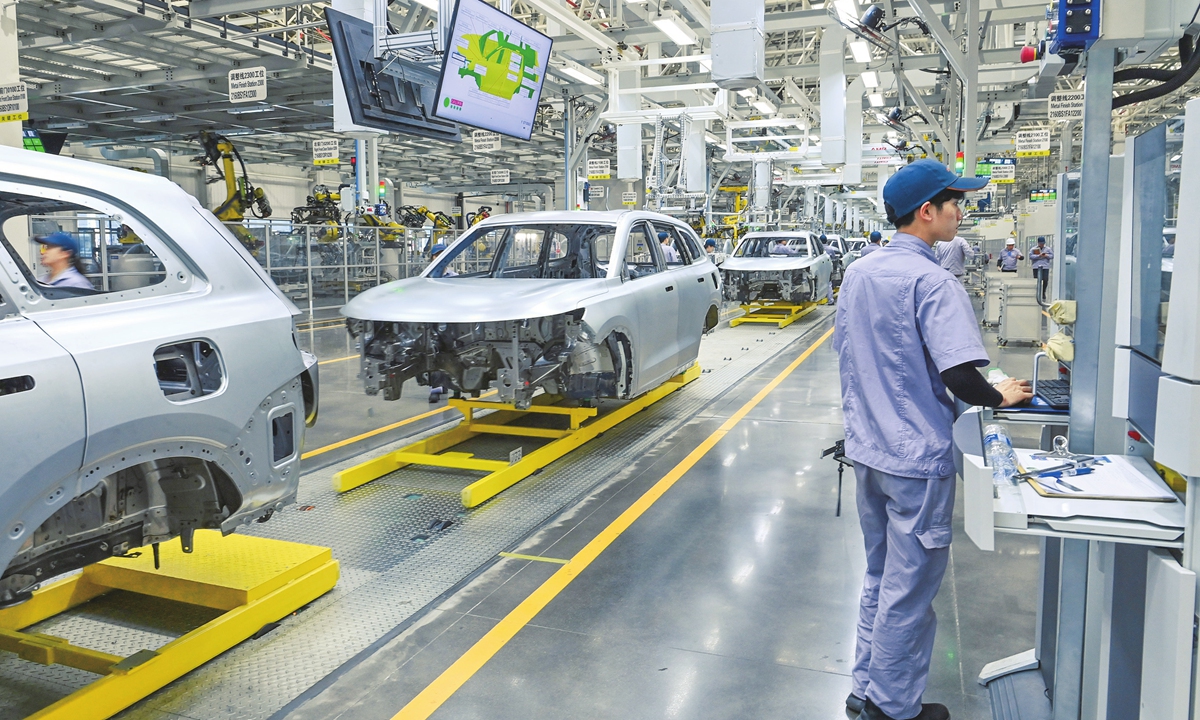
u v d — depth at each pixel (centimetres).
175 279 274
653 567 386
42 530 248
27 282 235
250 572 339
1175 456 154
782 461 571
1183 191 150
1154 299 179
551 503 481
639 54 1638
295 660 302
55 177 250
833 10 1130
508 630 324
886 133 2108
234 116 2000
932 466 226
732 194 2895
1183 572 157
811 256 1494
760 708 269
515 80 852
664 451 599
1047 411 233
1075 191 268
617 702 273
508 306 491
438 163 2980
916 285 224
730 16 853
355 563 394
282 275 1647
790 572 379
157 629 331
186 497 290
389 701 275
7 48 735
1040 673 276
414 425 704
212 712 268
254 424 287
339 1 851
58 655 280
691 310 733
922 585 233
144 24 1134
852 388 241
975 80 1045
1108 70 216
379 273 1933
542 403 700
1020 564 391
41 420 219
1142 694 175
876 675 241
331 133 2444
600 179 1756
